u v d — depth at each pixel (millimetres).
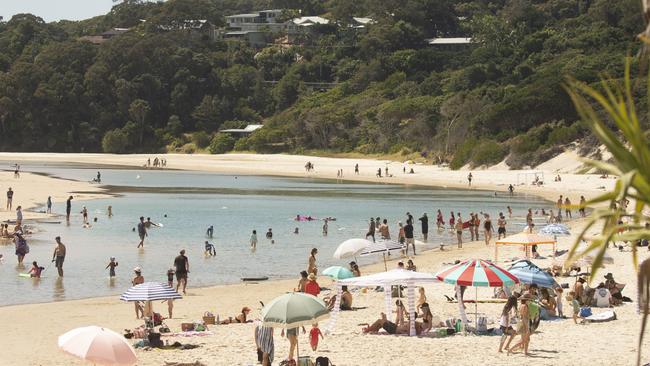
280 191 98062
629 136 5480
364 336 23344
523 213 69562
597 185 93125
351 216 68812
